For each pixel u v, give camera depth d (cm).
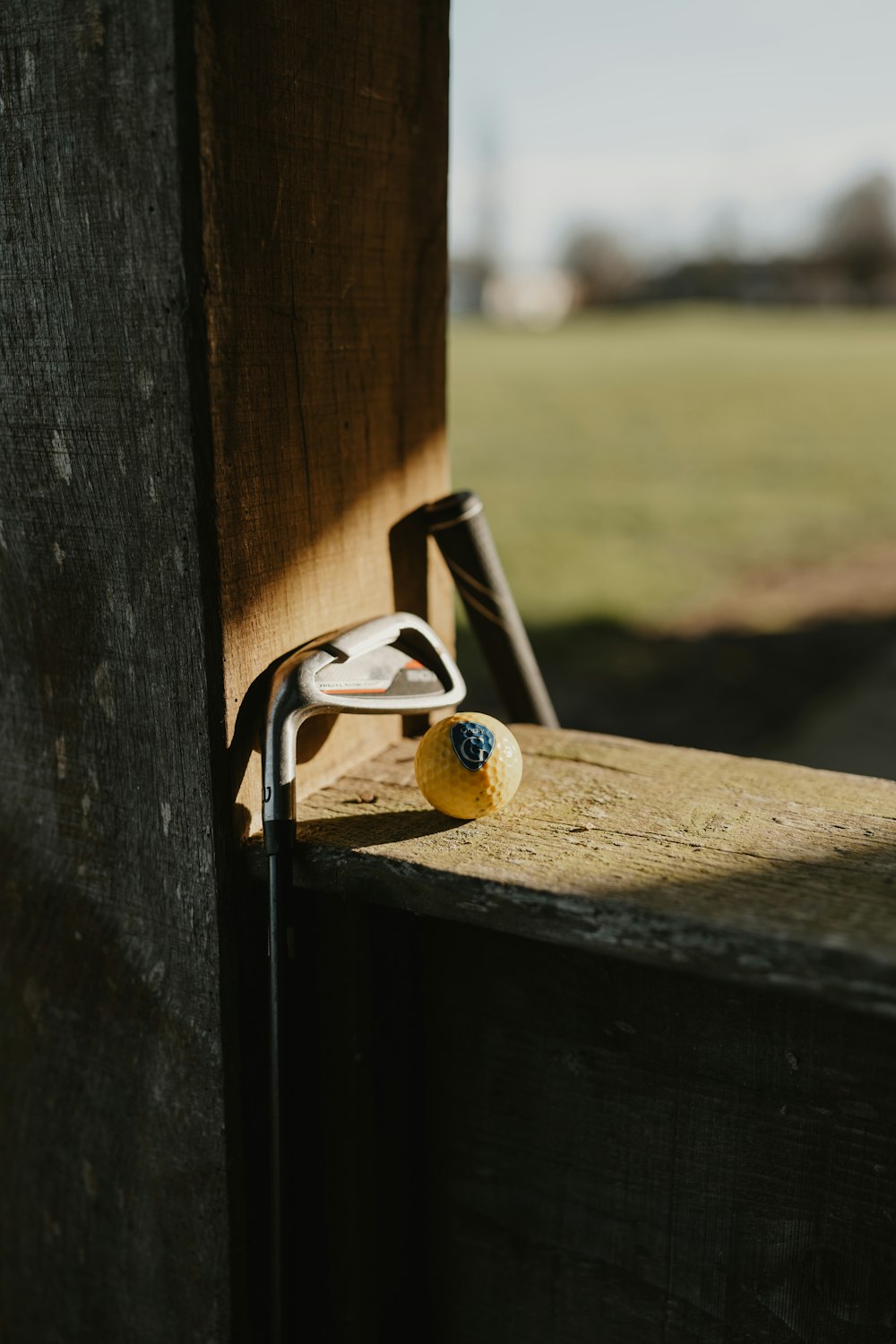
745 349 1349
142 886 60
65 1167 65
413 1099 63
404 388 66
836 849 55
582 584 316
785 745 190
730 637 262
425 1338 66
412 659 62
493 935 61
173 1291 63
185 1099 61
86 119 53
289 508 59
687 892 51
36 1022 65
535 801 60
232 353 55
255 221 55
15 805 63
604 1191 60
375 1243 63
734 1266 57
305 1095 61
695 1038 57
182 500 55
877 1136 54
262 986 61
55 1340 68
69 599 59
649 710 211
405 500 67
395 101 62
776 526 402
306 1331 63
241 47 53
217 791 57
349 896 56
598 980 58
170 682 57
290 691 57
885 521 408
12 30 53
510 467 556
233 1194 60
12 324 57
